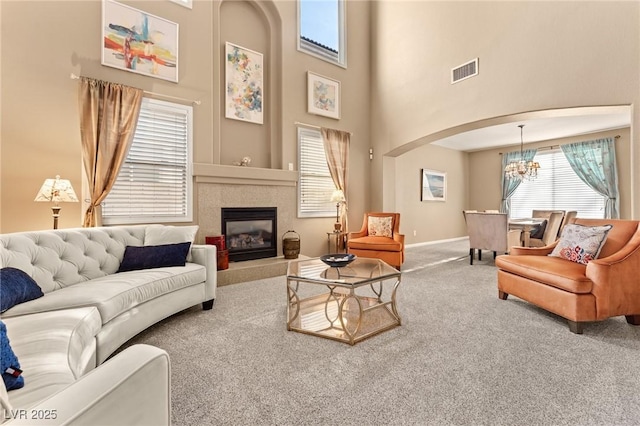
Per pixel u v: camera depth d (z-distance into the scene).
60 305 1.73
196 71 4.00
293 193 4.93
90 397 0.65
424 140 5.29
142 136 3.65
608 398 1.50
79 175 3.27
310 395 1.54
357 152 5.89
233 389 1.59
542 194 7.47
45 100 3.11
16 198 2.99
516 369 1.77
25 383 0.98
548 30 3.66
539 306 2.62
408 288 3.51
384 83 5.84
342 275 2.40
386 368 1.78
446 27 4.77
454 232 8.39
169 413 0.84
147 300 2.24
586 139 6.75
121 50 3.49
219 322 2.52
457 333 2.27
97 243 2.56
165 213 3.79
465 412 1.40
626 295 2.31
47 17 3.12
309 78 5.15
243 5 4.65
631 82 3.11
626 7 3.13
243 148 4.62
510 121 4.34
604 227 2.64
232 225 4.29
